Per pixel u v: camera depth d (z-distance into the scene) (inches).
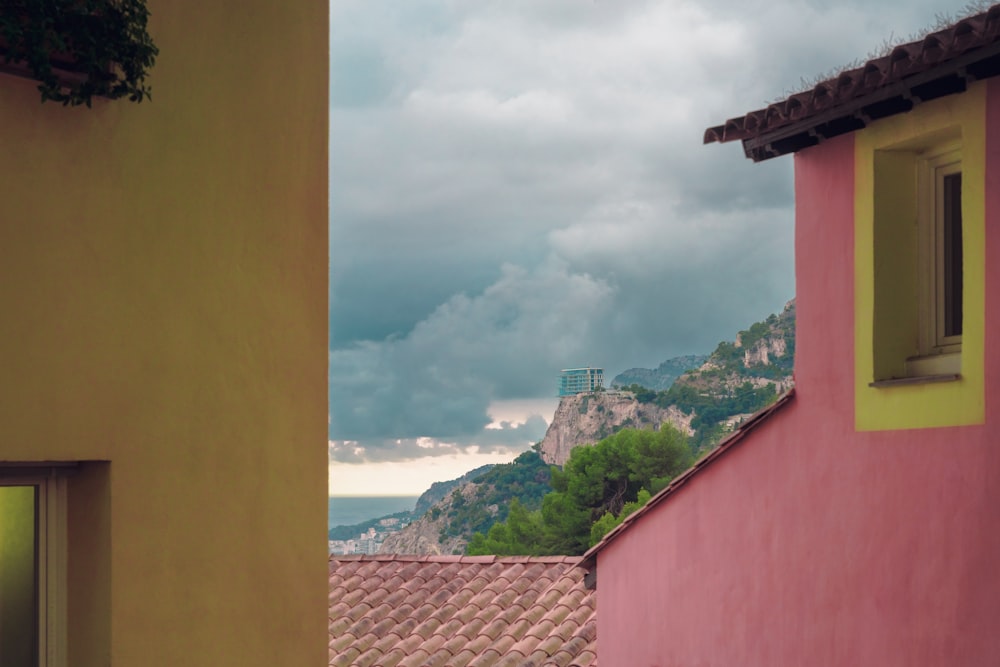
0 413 174.1
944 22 263.0
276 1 224.2
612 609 414.0
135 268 193.9
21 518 184.9
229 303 209.6
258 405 213.6
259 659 209.8
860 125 303.4
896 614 285.9
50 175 182.7
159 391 196.1
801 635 318.7
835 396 311.6
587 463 2437.3
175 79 203.2
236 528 207.3
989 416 261.6
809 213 325.1
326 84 234.7
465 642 482.0
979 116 266.5
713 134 334.3
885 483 291.9
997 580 256.7
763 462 338.0
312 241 228.1
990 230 263.3
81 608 189.2
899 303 299.4
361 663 477.4
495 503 7317.9
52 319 181.5
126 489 189.3
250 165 216.2
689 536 370.6
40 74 171.9
